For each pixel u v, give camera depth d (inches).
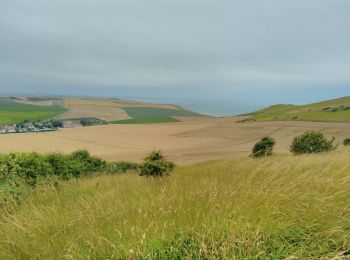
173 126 5703.7
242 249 147.3
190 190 233.0
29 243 175.2
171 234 165.0
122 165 1348.4
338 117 5329.7
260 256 143.5
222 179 286.7
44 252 161.2
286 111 7263.8
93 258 151.7
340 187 205.8
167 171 551.8
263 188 210.1
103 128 5600.4
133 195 266.8
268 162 298.5
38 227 199.5
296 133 4008.4
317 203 180.2
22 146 3799.2
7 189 364.8
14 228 201.5
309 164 303.9
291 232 163.3
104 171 1039.0
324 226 164.2
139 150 3511.3
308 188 203.2
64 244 168.1
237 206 180.1
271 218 172.4
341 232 158.4
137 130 5300.2
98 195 284.4
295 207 181.2
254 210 179.8
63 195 364.8
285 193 195.9
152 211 193.0
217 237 158.2
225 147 3476.9
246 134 4340.6
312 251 146.9
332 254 142.1
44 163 729.0
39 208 264.7
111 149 3661.4
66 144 4025.6
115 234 168.2
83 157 1213.7
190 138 4352.9
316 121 5044.3
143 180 473.7
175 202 205.8
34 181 478.3
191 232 165.6
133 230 164.1
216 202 193.0
